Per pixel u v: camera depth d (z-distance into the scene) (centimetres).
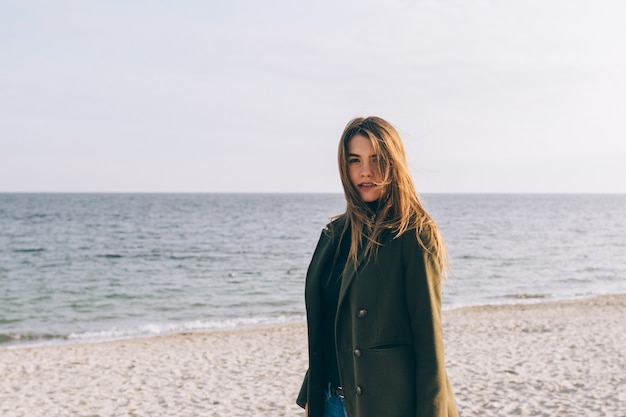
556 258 3675
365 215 214
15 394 864
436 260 202
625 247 4481
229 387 880
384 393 199
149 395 844
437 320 199
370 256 205
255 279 2669
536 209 13638
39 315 1847
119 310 1930
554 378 868
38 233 5697
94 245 4459
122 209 11719
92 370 1026
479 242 4838
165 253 3884
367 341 203
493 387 823
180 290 2359
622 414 686
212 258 3569
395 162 208
